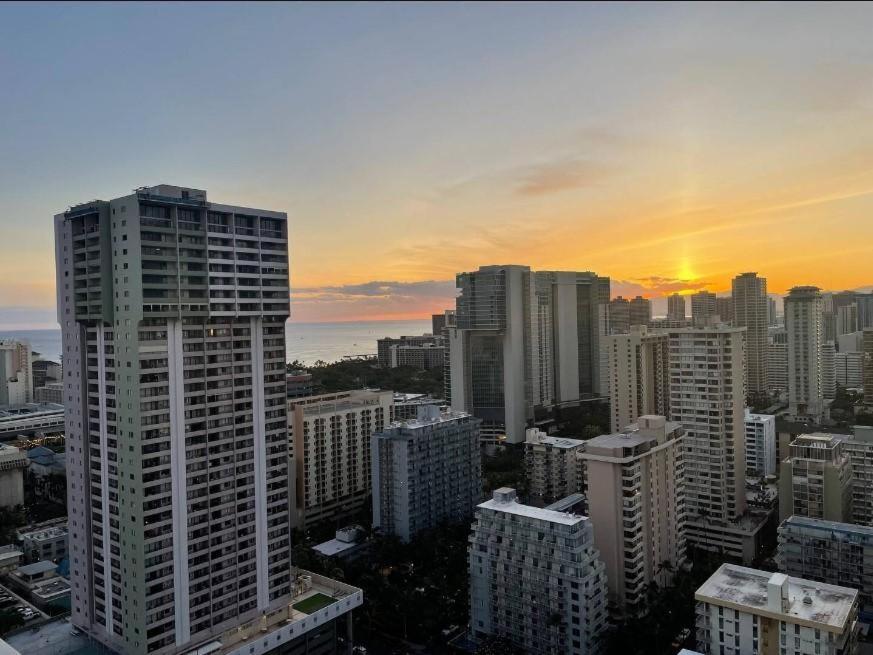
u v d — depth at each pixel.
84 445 146.12
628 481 172.62
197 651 135.75
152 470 135.12
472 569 169.25
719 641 136.88
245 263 151.38
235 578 149.38
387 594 183.62
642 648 154.50
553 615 152.25
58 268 149.25
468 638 171.12
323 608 154.25
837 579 173.38
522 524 160.62
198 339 143.62
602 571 157.12
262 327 156.38
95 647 144.25
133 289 133.38
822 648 125.62
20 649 143.62
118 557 139.25
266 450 156.00
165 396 137.38
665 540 192.25
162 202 135.75
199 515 142.88
